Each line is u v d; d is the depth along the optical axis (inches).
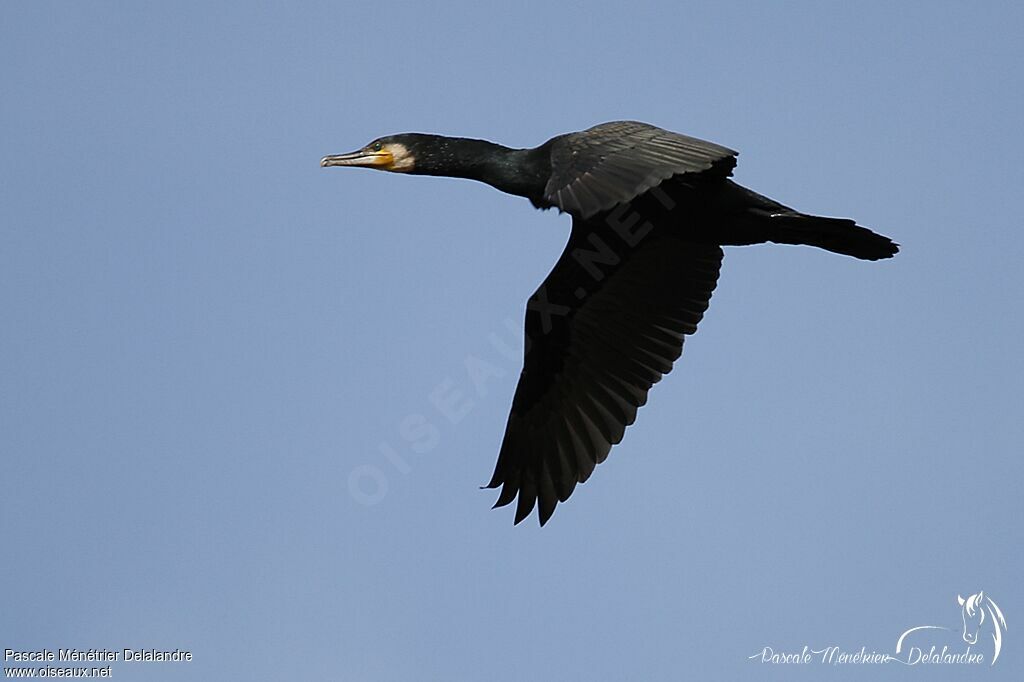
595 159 425.4
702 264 542.9
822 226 499.8
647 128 444.5
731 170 481.4
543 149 552.1
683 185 498.6
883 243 498.9
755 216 505.7
